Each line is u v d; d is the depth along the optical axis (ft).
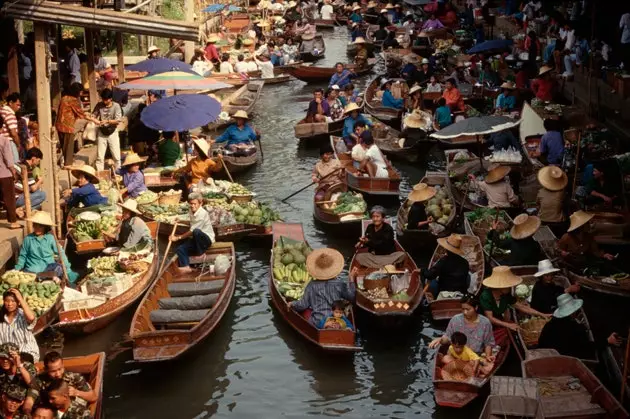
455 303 47.50
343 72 98.73
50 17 57.11
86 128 70.79
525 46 104.73
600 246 55.11
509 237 54.90
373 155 68.85
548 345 42.29
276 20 153.69
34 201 55.83
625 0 107.14
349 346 44.21
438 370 41.16
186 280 51.62
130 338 44.19
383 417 41.06
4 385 36.22
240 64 111.55
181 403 42.50
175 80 76.69
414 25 137.80
